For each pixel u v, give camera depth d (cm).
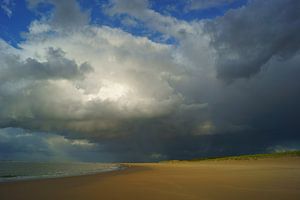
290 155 10375
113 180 2980
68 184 2611
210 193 1852
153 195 1836
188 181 2650
